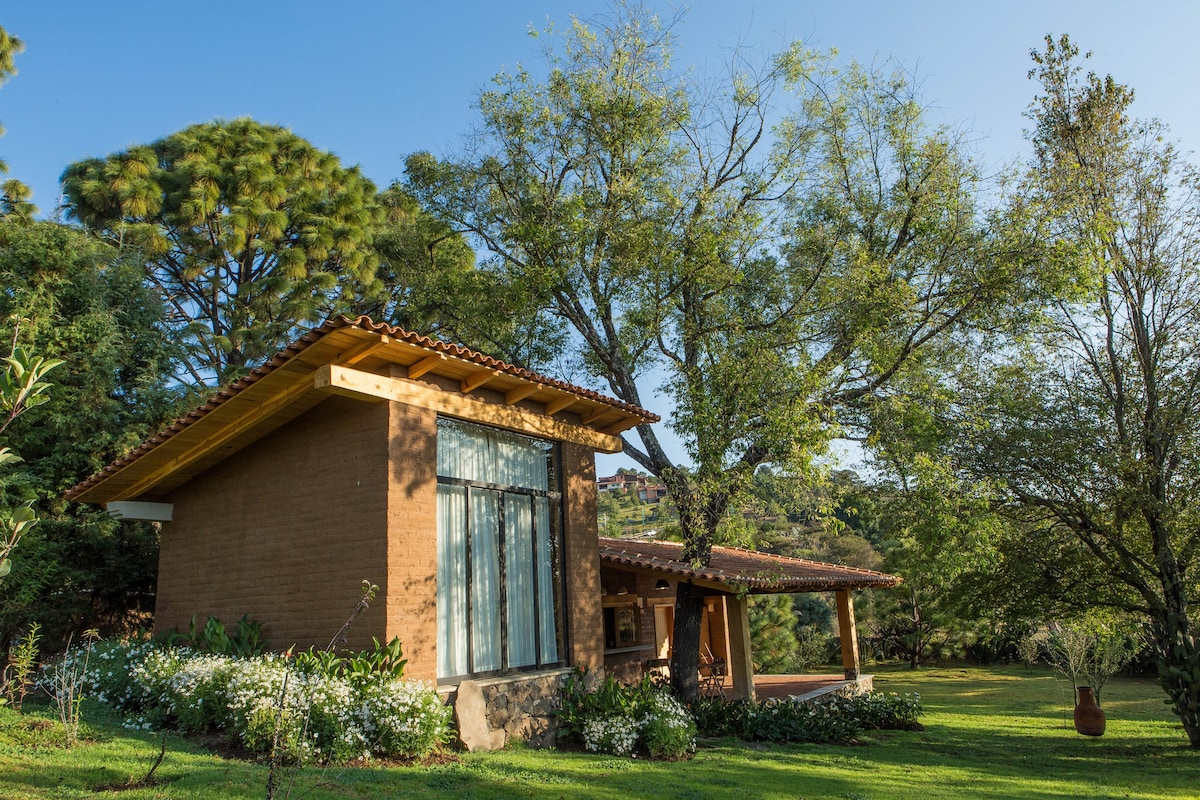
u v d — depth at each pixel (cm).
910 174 1465
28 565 1367
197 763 675
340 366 884
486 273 1720
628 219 1512
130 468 1075
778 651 2720
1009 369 1514
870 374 1388
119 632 1579
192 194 2277
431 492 964
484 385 1075
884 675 2934
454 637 974
